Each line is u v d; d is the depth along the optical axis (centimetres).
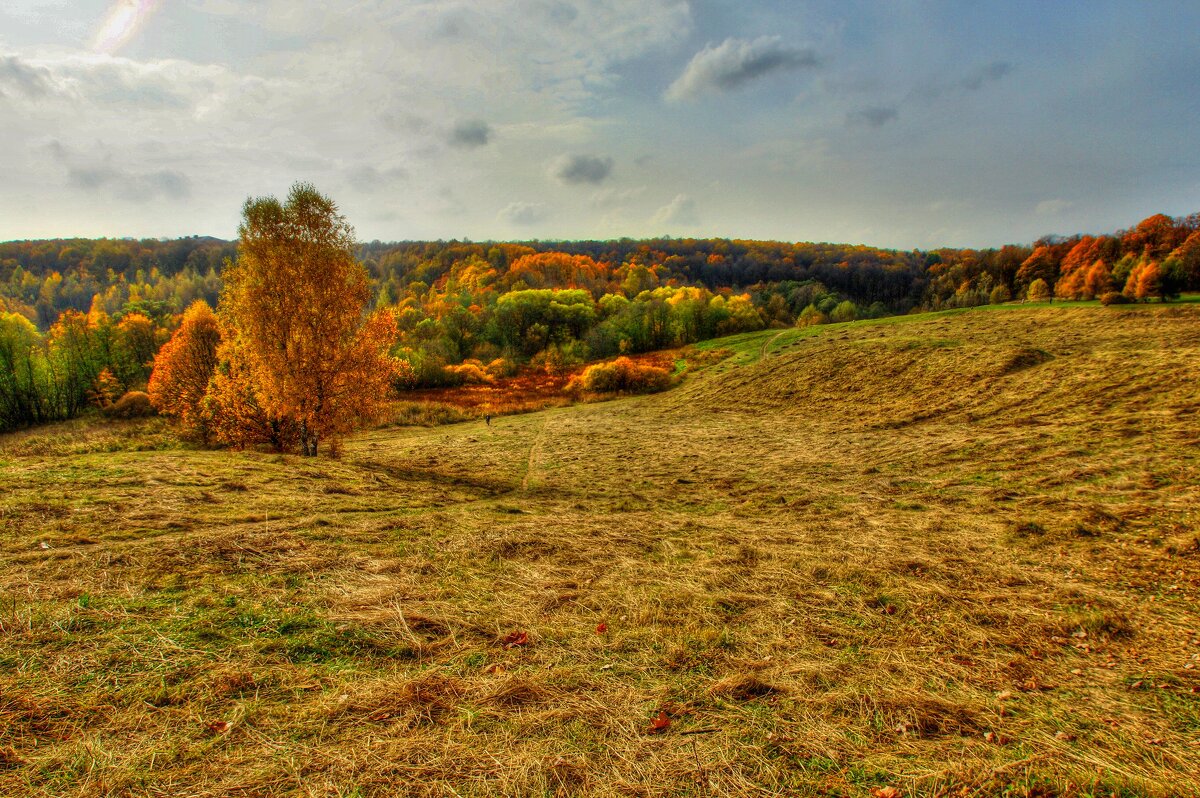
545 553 845
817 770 359
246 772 336
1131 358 2428
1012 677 499
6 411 4375
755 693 457
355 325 1936
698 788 339
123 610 524
